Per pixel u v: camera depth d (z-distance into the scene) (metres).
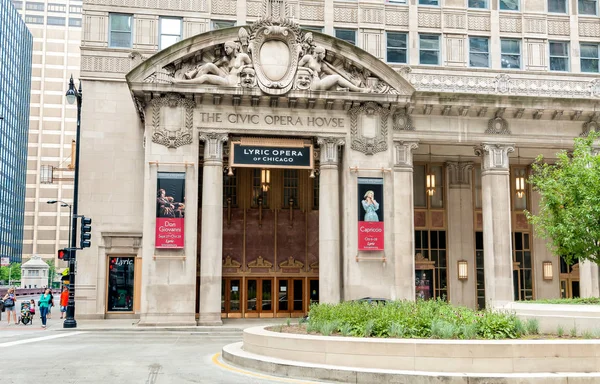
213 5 39.06
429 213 42.72
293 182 41.53
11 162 155.75
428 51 40.53
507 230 36.22
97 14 37.97
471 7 41.44
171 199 32.66
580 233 26.98
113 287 36.69
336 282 33.59
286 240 40.72
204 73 33.34
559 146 37.69
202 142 34.69
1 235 146.00
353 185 34.56
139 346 22.56
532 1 41.91
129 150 37.50
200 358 18.66
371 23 40.03
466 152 41.59
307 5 39.72
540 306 20.19
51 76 177.62
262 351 16.66
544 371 13.47
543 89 38.19
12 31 155.75
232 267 39.81
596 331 16.44
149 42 38.09
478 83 37.53
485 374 13.05
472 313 16.80
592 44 42.56
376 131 35.12
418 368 13.68
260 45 34.03
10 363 17.22
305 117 34.59
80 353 19.94
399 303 19.64
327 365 14.48
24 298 80.38
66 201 175.50
